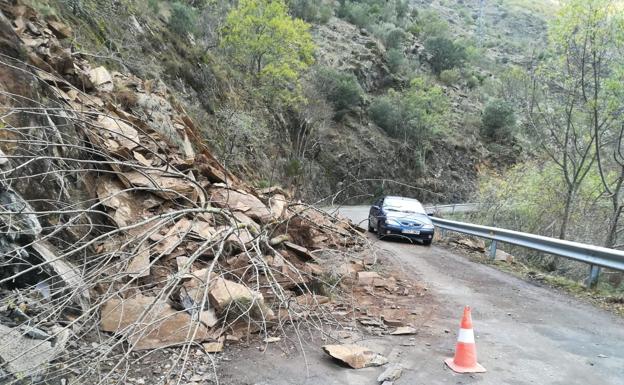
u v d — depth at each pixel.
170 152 8.55
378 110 42.62
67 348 3.99
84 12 13.38
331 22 52.66
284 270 6.42
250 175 20.69
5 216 4.21
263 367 4.36
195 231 6.12
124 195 6.68
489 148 49.16
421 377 4.25
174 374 4.09
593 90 14.67
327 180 33.38
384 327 5.67
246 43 28.94
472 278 9.20
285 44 30.23
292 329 5.37
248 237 6.39
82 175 6.30
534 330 5.79
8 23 6.66
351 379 4.18
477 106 55.00
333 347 4.60
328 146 35.59
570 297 7.74
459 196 42.97
